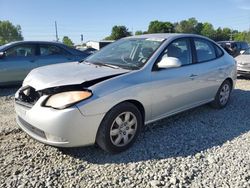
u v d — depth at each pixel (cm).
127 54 454
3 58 789
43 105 341
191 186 311
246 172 339
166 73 434
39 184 309
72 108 329
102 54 486
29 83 383
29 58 822
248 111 583
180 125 489
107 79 368
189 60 493
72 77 365
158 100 422
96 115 345
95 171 338
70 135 334
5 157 365
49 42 873
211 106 588
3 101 668
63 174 330
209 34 10238
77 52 912
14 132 447
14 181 313
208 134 453
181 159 369
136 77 393
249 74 986
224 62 575
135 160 364
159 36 484
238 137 444
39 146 397
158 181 317
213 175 332
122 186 310
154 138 432
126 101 379
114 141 372
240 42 2373
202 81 507
